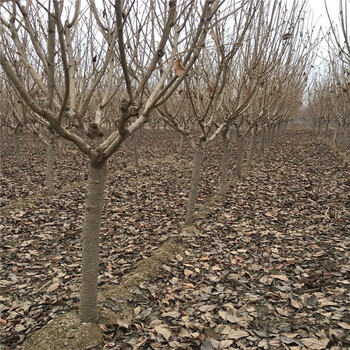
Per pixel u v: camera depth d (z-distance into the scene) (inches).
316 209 254.4
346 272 148.0
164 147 713.6
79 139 100.2
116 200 299.6
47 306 132.6
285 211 254.4
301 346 101.0
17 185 357.4
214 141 807.7
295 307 123.3
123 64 79.4
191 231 213.8
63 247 199.2
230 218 239.9
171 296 137.7
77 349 103.1
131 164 495.8
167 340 108.2
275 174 406.6
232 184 354.3
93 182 107.2
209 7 96.0
